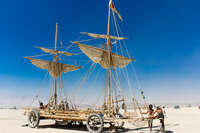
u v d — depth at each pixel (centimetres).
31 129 1588
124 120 1336
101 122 1320
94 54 1634
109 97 1496
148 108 1411
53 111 1666
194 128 1670
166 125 1906
